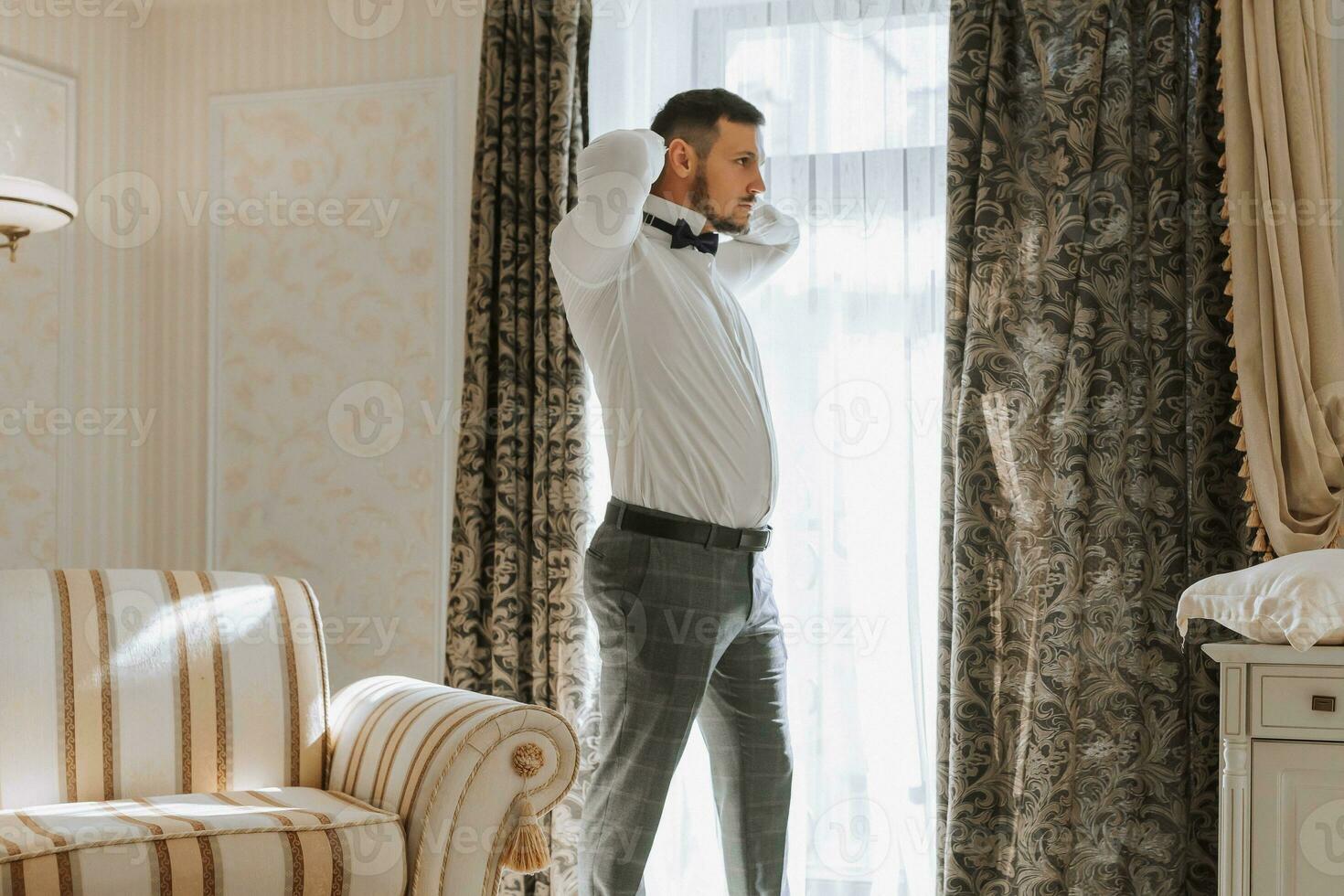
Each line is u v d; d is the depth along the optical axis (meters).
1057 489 2.49
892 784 2.69
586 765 2.73
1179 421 2.49
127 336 3.31
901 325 2.74
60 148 3.12
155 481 3.35
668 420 2.08
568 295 2.16
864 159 2.76
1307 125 2.37
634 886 2.06
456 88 3.11
